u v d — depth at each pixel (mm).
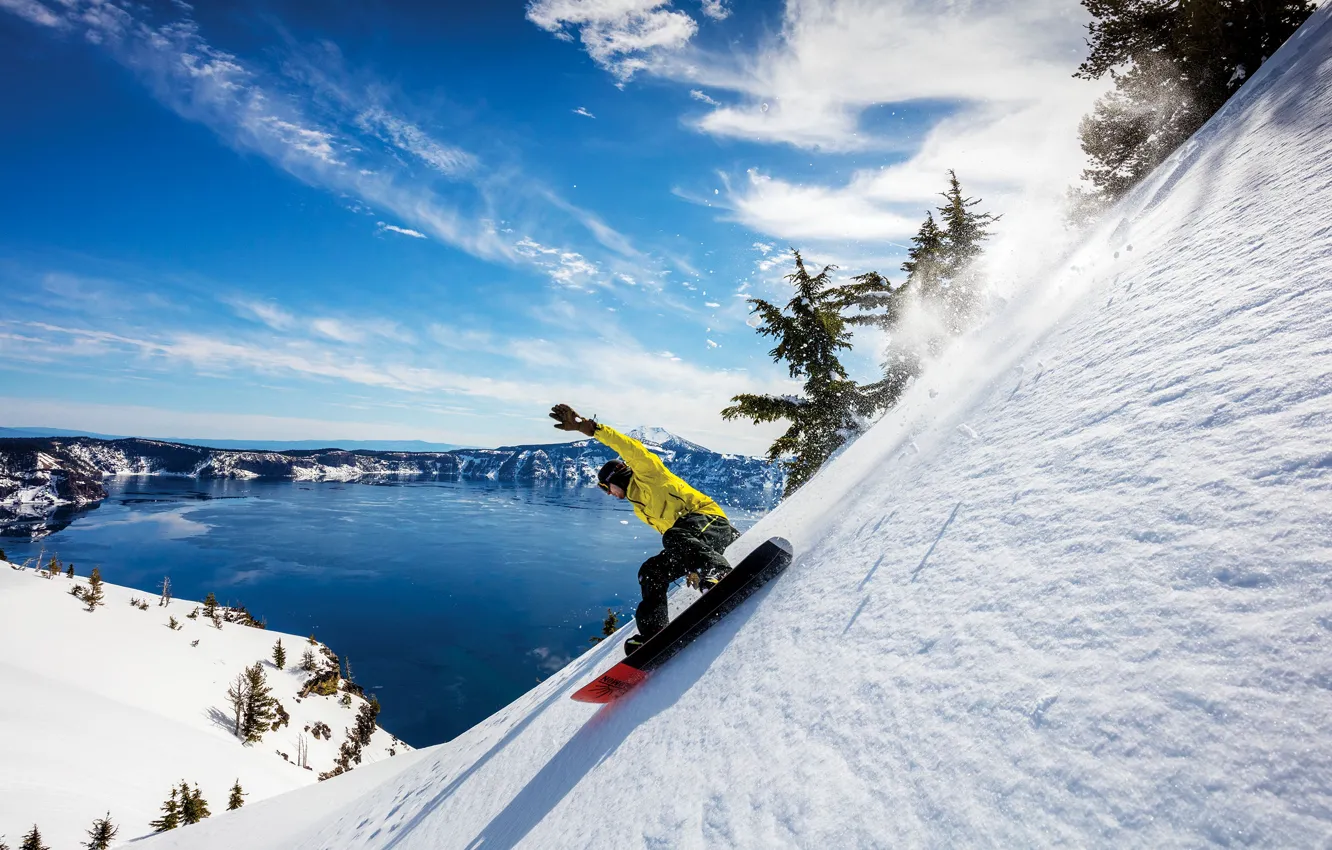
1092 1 13242
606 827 1816
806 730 1468
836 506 3373
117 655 76312
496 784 3518
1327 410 1146
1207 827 703
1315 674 768
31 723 51250
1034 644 1148
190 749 57344
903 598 1658
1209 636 914
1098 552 1245
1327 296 1514
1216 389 1484
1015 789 919
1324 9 6312
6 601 79875
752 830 1277
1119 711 909
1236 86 11234
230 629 101500
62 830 36625
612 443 3471
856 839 1052
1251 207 2574
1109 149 13594
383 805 6113
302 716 79312
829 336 13336
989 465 2051
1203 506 1148
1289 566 918
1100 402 1884
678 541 3146
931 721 1173
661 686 2562
